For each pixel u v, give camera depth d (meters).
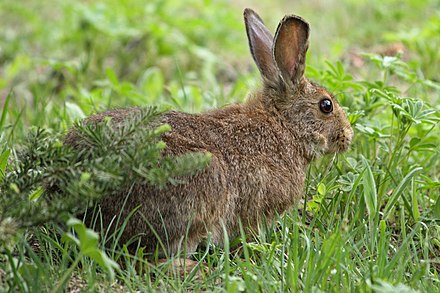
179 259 9.37
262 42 11.73
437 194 11.50
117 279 8.93
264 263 8.61
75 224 7.68
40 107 15.03
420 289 8.52
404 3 21.92
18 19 22.61
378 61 12.48
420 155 12.27
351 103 12.44
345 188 10.50
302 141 11.25
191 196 9.53
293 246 9.04
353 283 8.55
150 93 16.27
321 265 8.59
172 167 8.40
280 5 24.69
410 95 14.42
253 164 10.50
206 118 10.61
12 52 19.91
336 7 23.30
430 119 10.91
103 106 14.12
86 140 8.88
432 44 17.50
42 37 20.62
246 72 19.00
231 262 9.41
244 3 24.81
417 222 10.05
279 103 11.25
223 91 16.70
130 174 8.42
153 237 9.44
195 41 20.67
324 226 10.31
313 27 21.36
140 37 19.88
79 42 19.70
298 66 11.25
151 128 9.85
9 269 8.50
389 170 11.14
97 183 8.24
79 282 8.66
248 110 11.05
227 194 10.14
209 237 9.57
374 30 20.27
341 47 17.73
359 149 12.18
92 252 7.81
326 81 12.80
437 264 9.91
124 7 20.44
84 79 17.55
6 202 8.37
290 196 10.84
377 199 10.61
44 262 8.94
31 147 8.93
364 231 9.97
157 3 20.52
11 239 8.48
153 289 8.50
